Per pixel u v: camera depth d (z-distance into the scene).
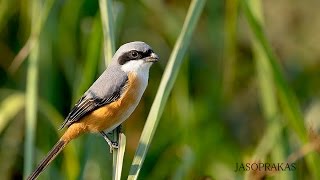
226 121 13.01
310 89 13.48
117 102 9.13
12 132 12.15
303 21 13.62
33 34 10.30
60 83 11.94
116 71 9.26
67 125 9.20
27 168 9.48
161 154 12.09
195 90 13.07
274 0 13.65
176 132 12.10
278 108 10.77
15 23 12.48
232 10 11.27
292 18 13.62
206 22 13.52
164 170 11.95
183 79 12.10
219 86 12.77
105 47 8.98
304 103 13.27
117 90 9.14
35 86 10.02
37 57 10.22
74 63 11.98
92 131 9.27
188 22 8.65
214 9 13.01
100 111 9.10
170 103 12.55
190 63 13.14
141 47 9.30
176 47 8.49
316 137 9.39
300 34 13.63
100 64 10.91
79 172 10.17
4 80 12.36
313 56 13.63
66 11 11.96
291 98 9.62
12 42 12.44
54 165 11.25
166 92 8.20
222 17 13.03
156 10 12.60
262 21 10.12
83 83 10.43
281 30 13.63
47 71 11.76
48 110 10.64
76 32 12.06
